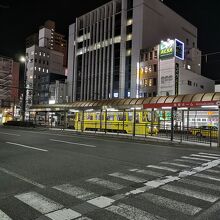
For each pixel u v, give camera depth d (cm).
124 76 6425
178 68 5416
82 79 7481
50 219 435
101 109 3003
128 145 1638
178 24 7388
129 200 538
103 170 840
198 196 571
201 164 982
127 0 6656
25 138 1969
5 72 8712
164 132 2570
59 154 1171
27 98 8275
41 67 9969
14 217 443
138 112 2630
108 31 6919
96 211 473
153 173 804
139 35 6172
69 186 643
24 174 769
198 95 2377
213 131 2014
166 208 493
